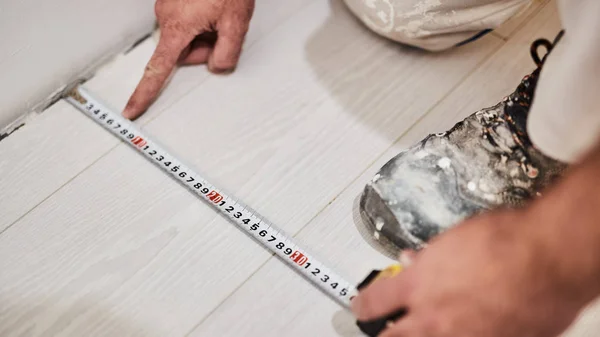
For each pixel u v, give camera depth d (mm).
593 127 650
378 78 1092
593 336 805
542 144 716
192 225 931
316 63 1111
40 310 859
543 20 1170
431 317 540
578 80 640
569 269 480
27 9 921
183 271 890
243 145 1014
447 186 852
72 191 969
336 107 1055
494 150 865
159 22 1064
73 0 976
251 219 933
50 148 1014
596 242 470
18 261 901
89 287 878
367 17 1084
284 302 860
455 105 1057
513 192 842
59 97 1075
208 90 1079
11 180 979
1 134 1026
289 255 895
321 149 1008
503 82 1084
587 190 490
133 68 1114
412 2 985
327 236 917
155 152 1003
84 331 842
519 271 500
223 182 974
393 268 800
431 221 826
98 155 1007
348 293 855
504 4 985
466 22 1006
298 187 967
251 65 1109
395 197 846
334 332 833
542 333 518
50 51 1007
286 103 1062
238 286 875
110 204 955
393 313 625
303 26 1164
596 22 625
